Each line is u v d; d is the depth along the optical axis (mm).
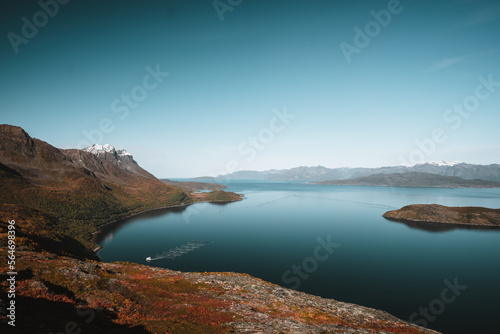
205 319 32625
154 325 26625
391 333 38781
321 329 34406
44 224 172875
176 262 167000
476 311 108375
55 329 19516
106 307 29031
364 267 162000
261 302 47812
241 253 189375
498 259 181000
